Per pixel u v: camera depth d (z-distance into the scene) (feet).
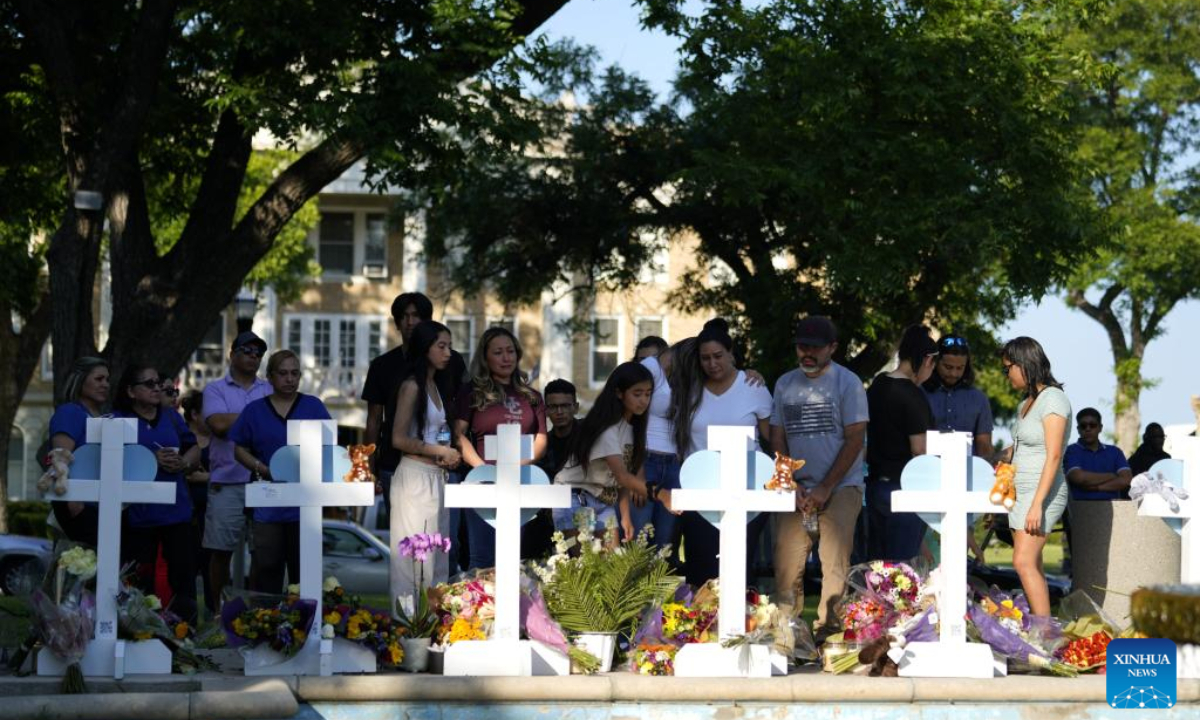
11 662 27.76
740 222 96.99
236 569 42.04
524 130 60.90
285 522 31.89
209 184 61.52
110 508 27.68
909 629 28.55
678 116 100.58
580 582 28.76
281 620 27.27
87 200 55.83
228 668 28.40
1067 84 96.63
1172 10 140.46
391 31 60.29
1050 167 86.74
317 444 27.99
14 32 65.77
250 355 37.35
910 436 32.83
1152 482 30.63
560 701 26.63
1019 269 87.92
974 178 83.05
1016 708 27.40
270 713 25.59
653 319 158.81
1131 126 145.38
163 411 32.86
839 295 91.76
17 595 28.71
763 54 84.53
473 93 60.85
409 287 163.94
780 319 92.73
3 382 94.43
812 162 83.15
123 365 59.77
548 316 160.97
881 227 80.94
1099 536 34.78
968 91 82.48
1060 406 30.96
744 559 28.22
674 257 156.87
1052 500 31.14
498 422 33.60
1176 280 145.28
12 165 75.82
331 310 164.86
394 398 31.01
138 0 63.98
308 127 59.36
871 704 27.17
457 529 35.68
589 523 29.76
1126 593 34.35
